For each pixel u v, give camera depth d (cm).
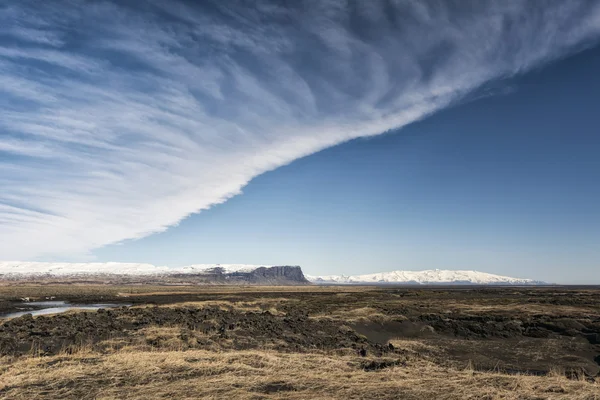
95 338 2017
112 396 1080
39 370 1346
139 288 15612
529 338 2942
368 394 1128
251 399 1063
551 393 1146
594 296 7419
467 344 2758
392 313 3894
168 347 1911
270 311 3994
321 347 2264
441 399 1088
